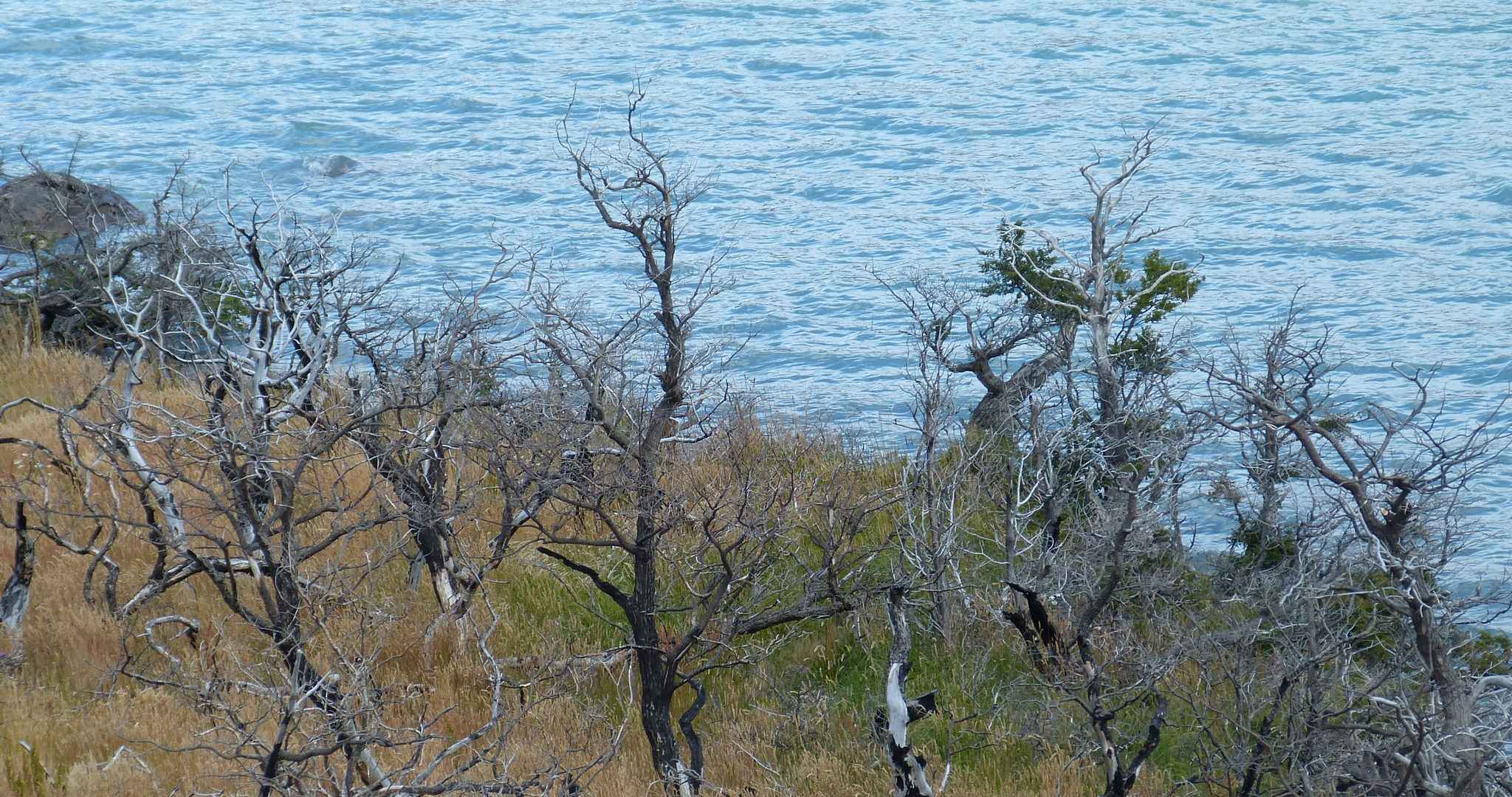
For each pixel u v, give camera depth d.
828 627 37.47
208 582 34.69
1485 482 60.03
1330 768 28.55
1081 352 57.62
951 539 35.25
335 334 33.22
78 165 151.25
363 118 195.88
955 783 31.08
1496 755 27.30
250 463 28.05
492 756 26.08
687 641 29.67
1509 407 76.06
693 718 30.06
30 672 30.05
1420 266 112.94
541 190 144.12
